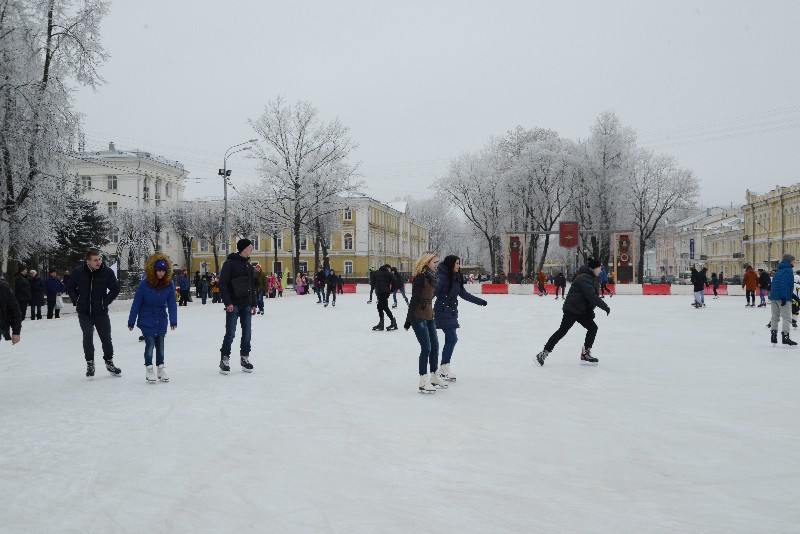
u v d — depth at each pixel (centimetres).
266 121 4900
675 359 1144
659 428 638
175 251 8288
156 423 664
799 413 706
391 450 562
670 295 4400
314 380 930
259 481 479
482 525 394
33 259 2903
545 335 1591
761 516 408
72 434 618
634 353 1229
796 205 6719
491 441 591
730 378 938
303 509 422
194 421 672
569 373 990
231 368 1053
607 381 916
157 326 910
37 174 2445
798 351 1251
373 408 737
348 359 1155
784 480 478
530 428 640
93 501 439
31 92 2338
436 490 458
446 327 886
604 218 5775
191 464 522
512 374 981
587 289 1041
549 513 414
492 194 6188
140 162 7475
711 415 696
